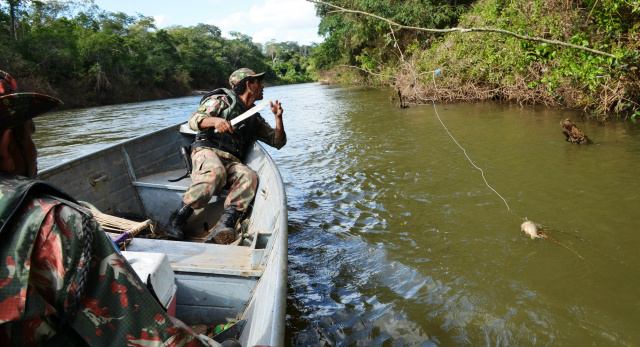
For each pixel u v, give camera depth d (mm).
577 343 2205
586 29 7703
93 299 853
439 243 3357
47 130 11930
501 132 6887
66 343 869
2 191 820
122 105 27500
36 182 855
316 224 3922
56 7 39562
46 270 812
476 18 11977
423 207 4090
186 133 4848
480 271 2910
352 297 2746
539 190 4184
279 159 6621
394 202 4289
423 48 16688
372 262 3162
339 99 17188
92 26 44000
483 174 4836
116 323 873
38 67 29281
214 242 3027
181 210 3371
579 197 3930
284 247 2012
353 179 5203
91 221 883
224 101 3678
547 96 9023
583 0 7844
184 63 52312
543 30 8445
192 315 2234
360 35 23344
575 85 7926
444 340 2307
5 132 902
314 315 2578
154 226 3748
